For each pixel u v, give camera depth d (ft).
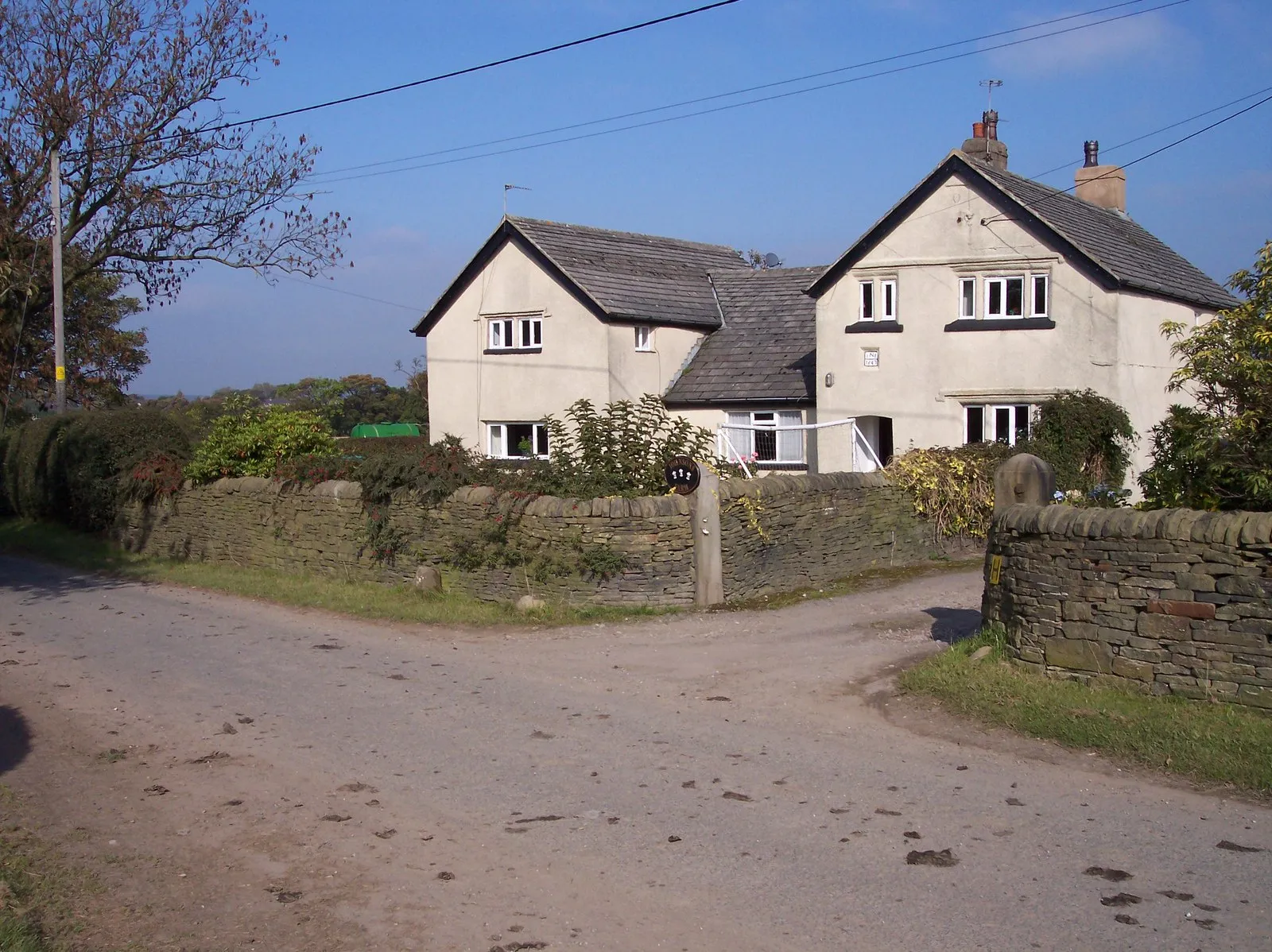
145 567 62.80
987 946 16.57
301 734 29.17
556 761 26.32
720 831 21.53
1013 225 71.61
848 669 34.24
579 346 87.51
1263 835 20.42
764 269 99.60
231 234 81.76
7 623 47.26
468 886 19.45
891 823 21.59
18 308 87.66
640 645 39.19
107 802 24.35
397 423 168.55
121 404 135.85
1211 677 26.48
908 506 59.00
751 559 47.75
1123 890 18.30
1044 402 69.67
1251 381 30.25
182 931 17.99
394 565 51.67
